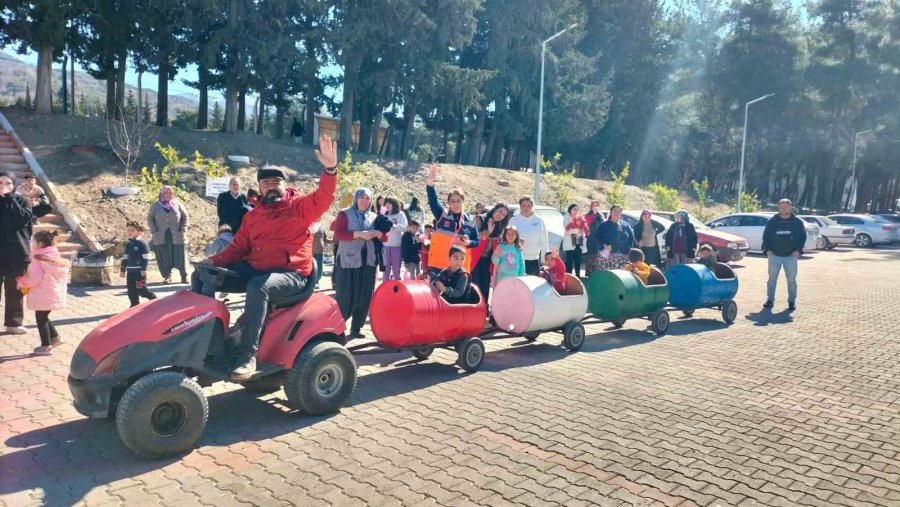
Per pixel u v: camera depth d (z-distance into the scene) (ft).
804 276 62.08
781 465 17.04
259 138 92.53
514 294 28.19
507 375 25.27
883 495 15.42
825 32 189.78
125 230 55.26
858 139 188.44
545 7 125.49
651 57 166.61
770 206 172.24
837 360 28.63
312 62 92.02
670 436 18.93
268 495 14.64
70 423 18.70
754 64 173.78
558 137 137.59
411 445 17.78
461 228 29.66
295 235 19.35
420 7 106.11
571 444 18.10
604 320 32.96
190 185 68.85
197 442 17.60
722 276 38.73
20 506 13.85
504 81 127.44
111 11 80.69
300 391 19.15
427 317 23.71
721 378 25.34
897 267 71.46
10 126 66.28
